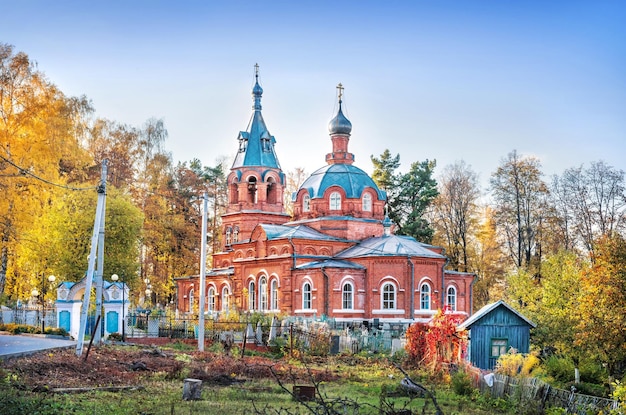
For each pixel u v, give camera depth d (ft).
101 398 87.25
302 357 151.02
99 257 138.62
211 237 353.31
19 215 199.31
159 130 309.83
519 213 272.72
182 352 147.54
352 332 177.78
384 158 334.24
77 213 240.32
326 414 64.59
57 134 213.25
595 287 124.77
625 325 120.06
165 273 317.01
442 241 302.86
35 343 137.69
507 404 100.12
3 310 202.69
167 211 317.01
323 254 236.63
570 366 129.29
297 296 227.61
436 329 136.98
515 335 138.41
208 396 94.43
